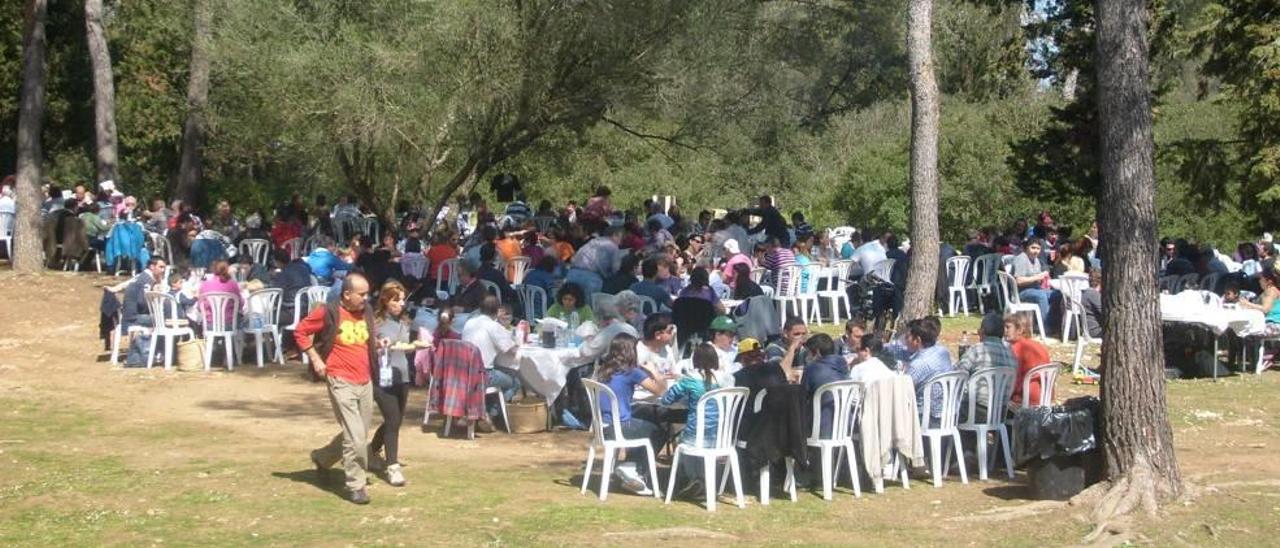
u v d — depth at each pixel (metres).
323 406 13.16
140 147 34.56
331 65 20.39
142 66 33.41
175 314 15.41
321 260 17.47
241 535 8.02
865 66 32.19
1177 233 29.17
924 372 9.88
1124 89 8.55
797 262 18.33
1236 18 22.30
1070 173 23.62
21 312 18.89
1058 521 8.29
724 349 10.65
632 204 36.31
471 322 11.99
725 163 26.00
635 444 9.09
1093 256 19.73
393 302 9.55
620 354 9.45
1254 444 10.93
